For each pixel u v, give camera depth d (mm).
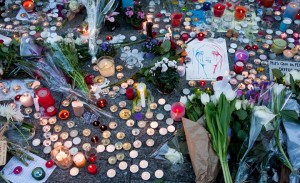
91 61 3316
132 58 3305
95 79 3176
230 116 2506
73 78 3088
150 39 3408
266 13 3695
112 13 3438
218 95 2682
